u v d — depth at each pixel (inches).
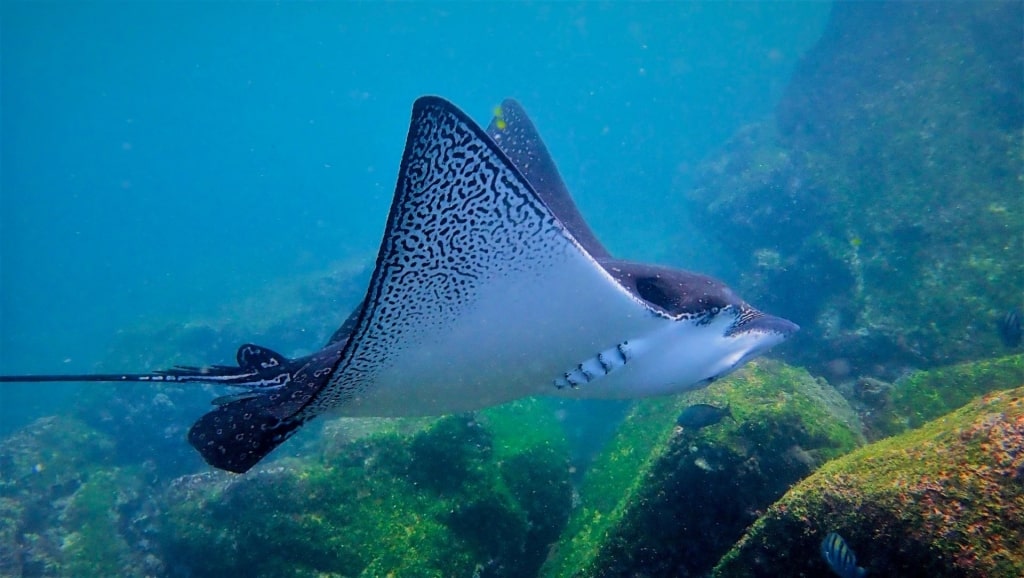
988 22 431.8
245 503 202.5
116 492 349.7
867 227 374.0
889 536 87.4
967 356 271.0
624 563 153.4
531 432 229.5
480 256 79.5
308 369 103.2
